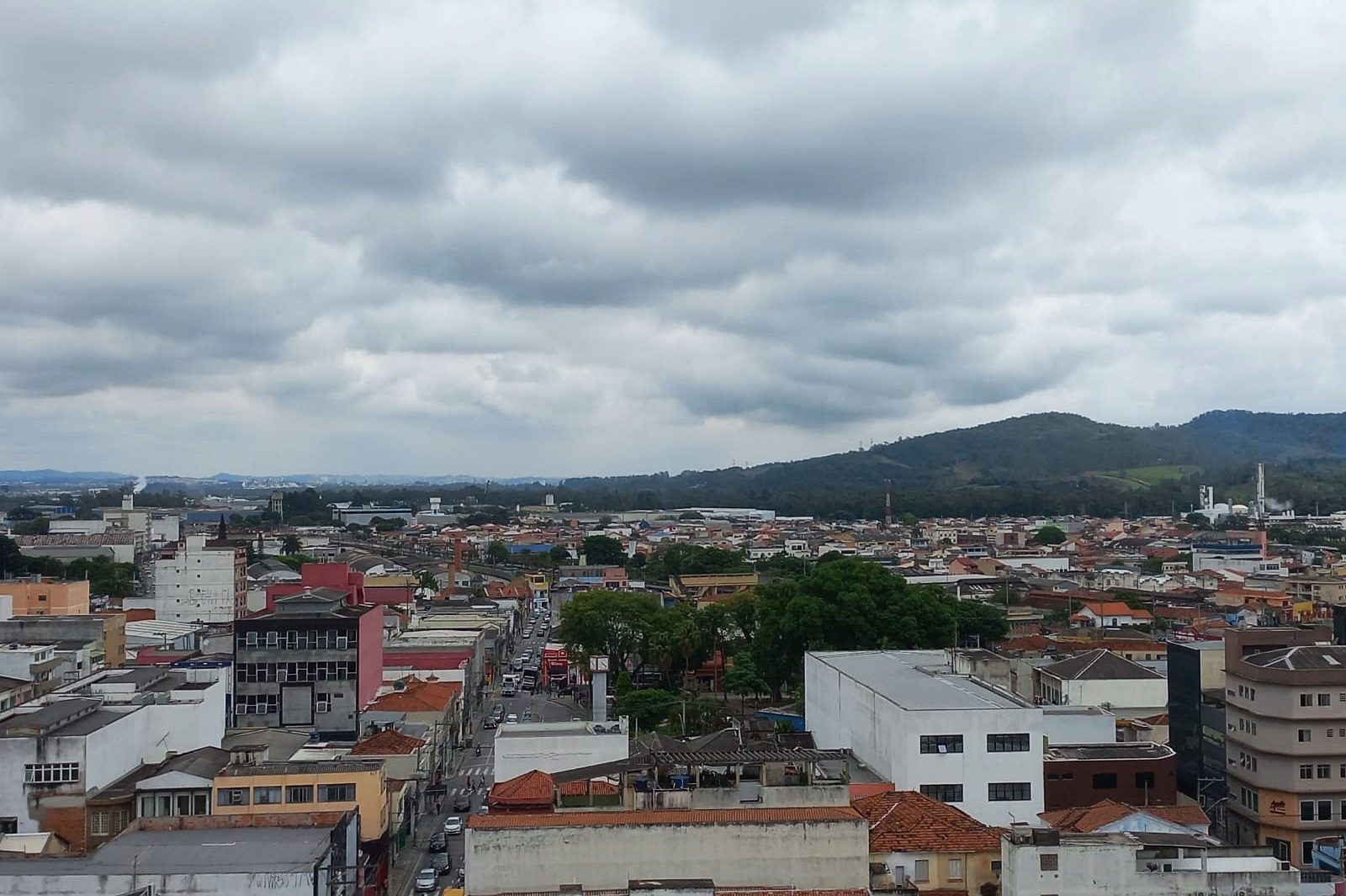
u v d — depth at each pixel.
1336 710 113.94
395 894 104.75
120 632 182.62
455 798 137.88
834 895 74.25
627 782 89.19
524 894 74.62
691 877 78.06
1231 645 124.12
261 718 156.38
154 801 99.56
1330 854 106.44
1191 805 112.00
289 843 81.69
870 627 181.00
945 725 108.00
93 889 72.69
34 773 97.88
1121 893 79.56
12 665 144.75
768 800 87.00
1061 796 113.50
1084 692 147.62
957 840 85.44
